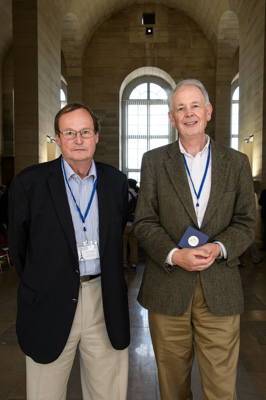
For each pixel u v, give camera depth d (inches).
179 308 74.8
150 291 78.4
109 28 754.8
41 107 471.2
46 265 68.9
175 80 754.2
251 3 482.9
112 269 72.8
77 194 73.7
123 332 72.9
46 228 69.1
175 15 753.6
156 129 831.1
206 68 747.4
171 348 77.9
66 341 68.9
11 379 116.2
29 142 457.1
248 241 74.6
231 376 74.9
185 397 81.4
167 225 77.5
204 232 75.3
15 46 452.4
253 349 138.4
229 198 76.0
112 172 78.4
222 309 73.6
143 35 753.6
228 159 77.7
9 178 724.7
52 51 530.0
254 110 478.3
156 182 79.4
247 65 514.6
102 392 75.5
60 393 72.5
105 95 756.0
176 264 74.0
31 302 68.5
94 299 73.3
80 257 71.6
